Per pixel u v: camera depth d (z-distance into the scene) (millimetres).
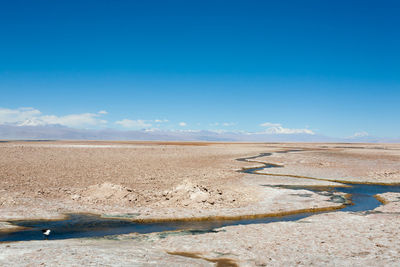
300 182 32531
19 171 36406
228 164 50125
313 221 17219
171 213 19219
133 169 41438
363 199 24891
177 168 43656
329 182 32938
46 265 10609
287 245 13203
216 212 19547
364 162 53969
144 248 12891
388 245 13055
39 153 62250
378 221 17016
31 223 17062
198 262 11391
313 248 12805
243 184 30625
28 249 12422
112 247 12930
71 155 60531
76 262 10922
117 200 22000
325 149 101250
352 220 17312
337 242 13516
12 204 20375
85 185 28500
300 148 108312
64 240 14094
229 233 15109
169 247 13102
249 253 12352
